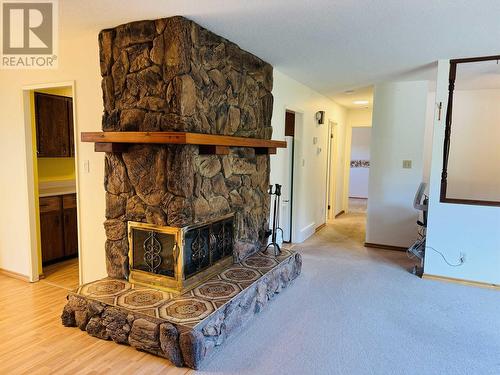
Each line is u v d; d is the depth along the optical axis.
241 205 3.48
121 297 2.63
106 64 2.89
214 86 2.95
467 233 3.77
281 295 3.41
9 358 2.33
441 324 2.88
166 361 2.30
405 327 2.82
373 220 5.19
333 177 7.31
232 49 3.20
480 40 3.10
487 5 2.35
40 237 3.95
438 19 2.61
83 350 2.42
